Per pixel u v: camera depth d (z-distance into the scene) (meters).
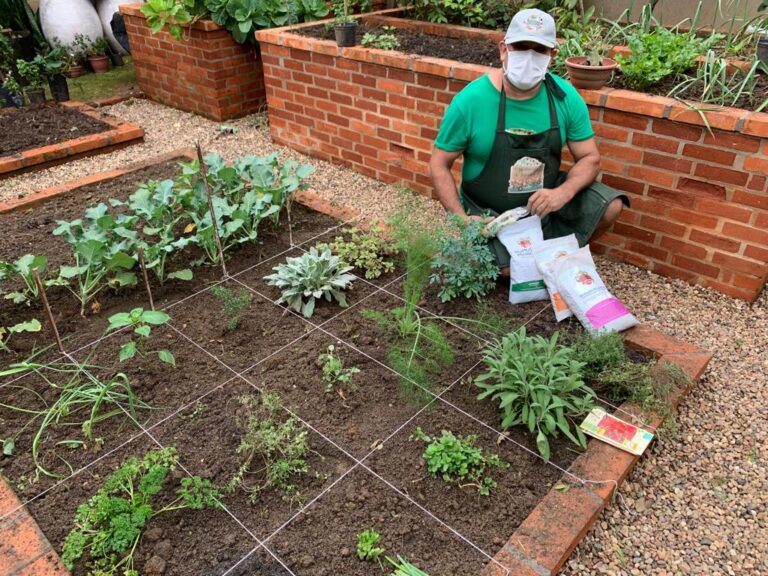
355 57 4.70
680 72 3.77
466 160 3.40
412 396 2.70
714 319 3.37
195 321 3.20
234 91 6.48
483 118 3.14
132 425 2.56
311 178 5.17
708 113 3.16
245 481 2.31
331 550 2.07
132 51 7.13
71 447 2.46
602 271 3.83
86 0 8.23
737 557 2.19
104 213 3.62
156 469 2.23
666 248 3.66
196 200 3.80
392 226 3.45
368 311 3.04
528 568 1.97
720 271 3.51
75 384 2.77
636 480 2.48
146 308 3.29
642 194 3.62
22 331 3.11
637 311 3.45
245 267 3.68
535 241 3.23
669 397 2.67
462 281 3.27
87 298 3.25
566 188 3.20
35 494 2.26
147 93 7.29
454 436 2.50
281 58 5.35
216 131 6.24
